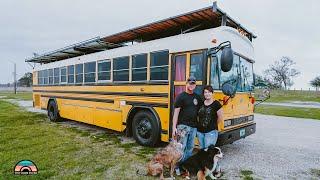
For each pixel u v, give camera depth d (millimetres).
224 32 5844
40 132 8922
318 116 16078
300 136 9438
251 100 7059
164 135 6504
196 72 5824
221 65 5191
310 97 43312
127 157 6105
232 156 6547
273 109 20719
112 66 8211
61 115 11234
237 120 6242
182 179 4824
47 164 5434
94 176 4887
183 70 6113
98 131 9320
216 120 5023
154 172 4824
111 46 9711
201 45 5746
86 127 10188
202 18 6473
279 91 55000
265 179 4996
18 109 17609
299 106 24422
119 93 7883
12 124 10727
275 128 11289
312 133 10117
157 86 6688
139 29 7441
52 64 12023
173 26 7195
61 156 6086
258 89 7645
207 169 4508
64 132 9055
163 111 6523
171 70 6328
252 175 5188
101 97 8672
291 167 5766
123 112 7738
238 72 6410
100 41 8922
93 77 9102
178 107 5031
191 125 5008
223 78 5816
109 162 5734
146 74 7004
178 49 6188
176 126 5078
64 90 10961
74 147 6902
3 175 4730
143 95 7070
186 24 6992
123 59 7797
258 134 9742
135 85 7328
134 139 7793
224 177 5023
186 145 5027
